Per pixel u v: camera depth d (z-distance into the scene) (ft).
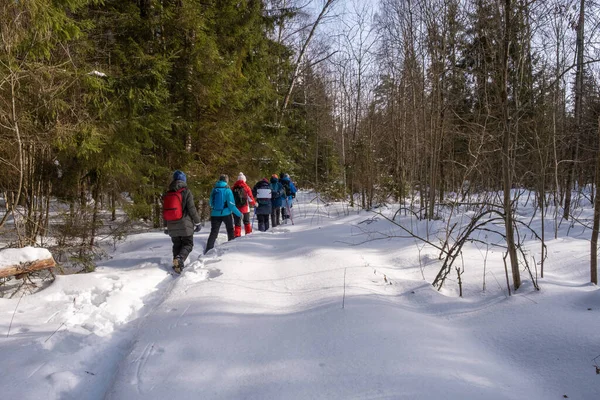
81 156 20.11
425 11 27.55
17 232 16.46
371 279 14.29
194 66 31.32
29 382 8.06
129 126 22.75
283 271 16.12
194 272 16.02
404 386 7.00
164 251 22.50
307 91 70.69
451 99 26.96
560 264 14.69
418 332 9.36
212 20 33.53
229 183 39.32
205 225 35.06
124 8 28.09
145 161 28.09
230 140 36.58
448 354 8.27
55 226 18.84
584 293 10.48
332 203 53.83
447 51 27.37
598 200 11.71
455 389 6.82
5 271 13.39
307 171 77.15
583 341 8.20
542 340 8.61
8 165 16.29
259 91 41.52
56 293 14.17
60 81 16.60
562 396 6.81
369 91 53.67
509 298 11.18
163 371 8.17
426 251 18.29
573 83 29.89
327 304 11.55
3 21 13.42
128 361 8.70
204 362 8.46
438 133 27.30
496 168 23.06
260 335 9.72
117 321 11.95
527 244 19.06
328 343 9.01
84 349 9.70
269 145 42.96
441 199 33.81
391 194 46.11
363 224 28.81
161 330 10.27
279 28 54.60
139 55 25.90
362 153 46.14
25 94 15.80
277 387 7.34
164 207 18.44
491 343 8.99
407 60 32.58
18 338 10.29
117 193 24.94
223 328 10.10
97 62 23.02
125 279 16.08
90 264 18.60
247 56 41.06
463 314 10.78
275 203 33.86
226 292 13.08
